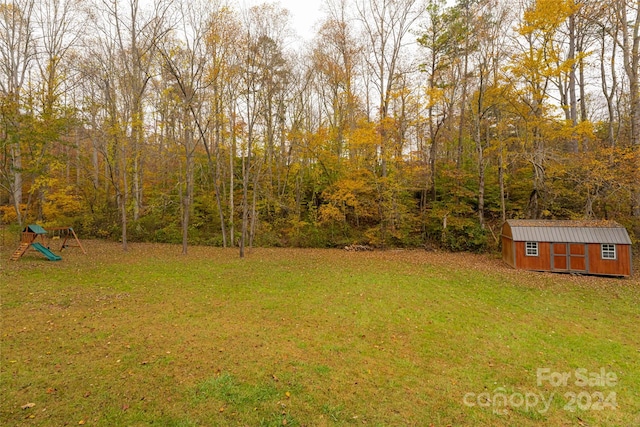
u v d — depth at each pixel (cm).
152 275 1166
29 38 1994
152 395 434
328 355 584
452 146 2505
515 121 2027
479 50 1889
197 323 717
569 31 1778
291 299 927
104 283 1027
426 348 633
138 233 2148
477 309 883
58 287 956
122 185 2369
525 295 1029
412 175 2005
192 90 1673
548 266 1366
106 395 430
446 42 2083
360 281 1155
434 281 1177
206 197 2442
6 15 1920
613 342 682
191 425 377
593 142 1683
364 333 699
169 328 681
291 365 537
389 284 1118
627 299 992
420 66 2134
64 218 2223
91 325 680
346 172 2106
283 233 2258
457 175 1992
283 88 2270
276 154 2353
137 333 647
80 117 1902
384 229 2023
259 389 458
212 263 1445
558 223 1438
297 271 1310
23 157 1728
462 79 2112
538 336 708
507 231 1530
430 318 803
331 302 908
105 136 1709
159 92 2028
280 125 2259
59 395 426
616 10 1548
